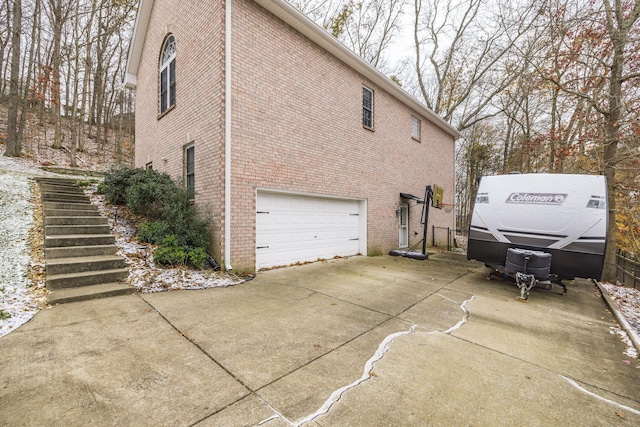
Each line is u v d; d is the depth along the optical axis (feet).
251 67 21.09
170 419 6.43
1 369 7.99
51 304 12.78
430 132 45.32
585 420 7.11
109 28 58.08
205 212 21.11
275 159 22.71
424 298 17.06
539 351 10.92
